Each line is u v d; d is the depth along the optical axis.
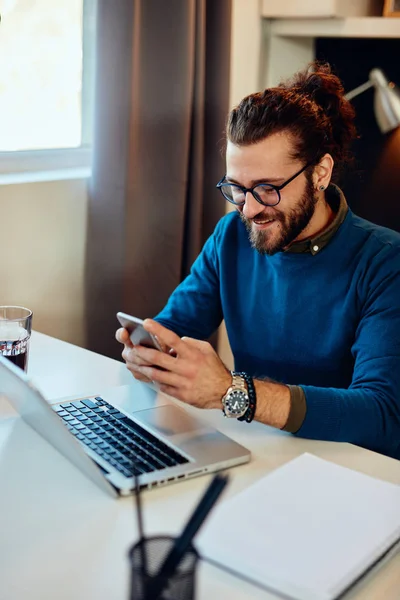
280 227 1.36
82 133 2.31
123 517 0.94
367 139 2.46
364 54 2.49
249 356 1.55
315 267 1.43
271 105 1.31
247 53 2.65
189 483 1.03
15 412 1.25
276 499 0.96
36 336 1.62
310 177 1.35
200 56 2.22
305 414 1.18
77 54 2.23
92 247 2.16
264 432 1.21
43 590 0.80
